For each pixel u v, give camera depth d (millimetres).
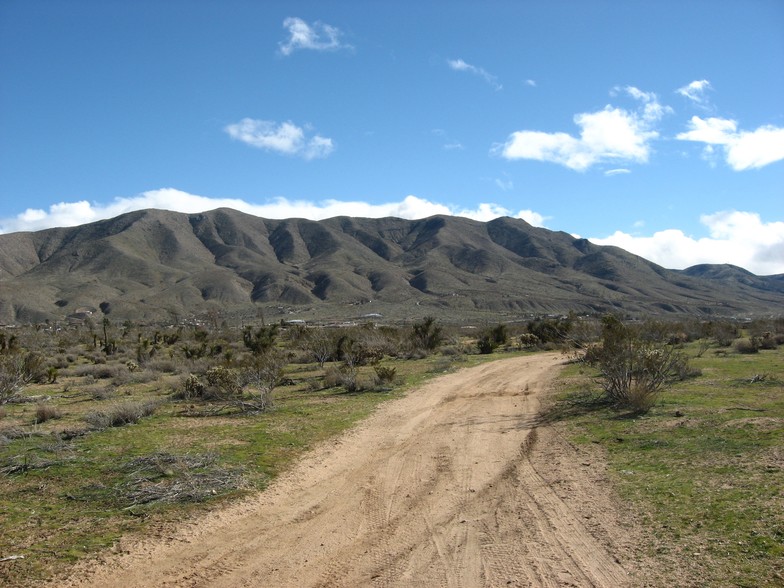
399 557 7047
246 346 44969
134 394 21422
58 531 7820
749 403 14875
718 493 8156
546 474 10164
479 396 19375
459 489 9656
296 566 6875
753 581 5668
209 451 11828
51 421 15938
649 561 6406
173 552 7246
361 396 19578
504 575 6402
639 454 10766
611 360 15852
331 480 10320
